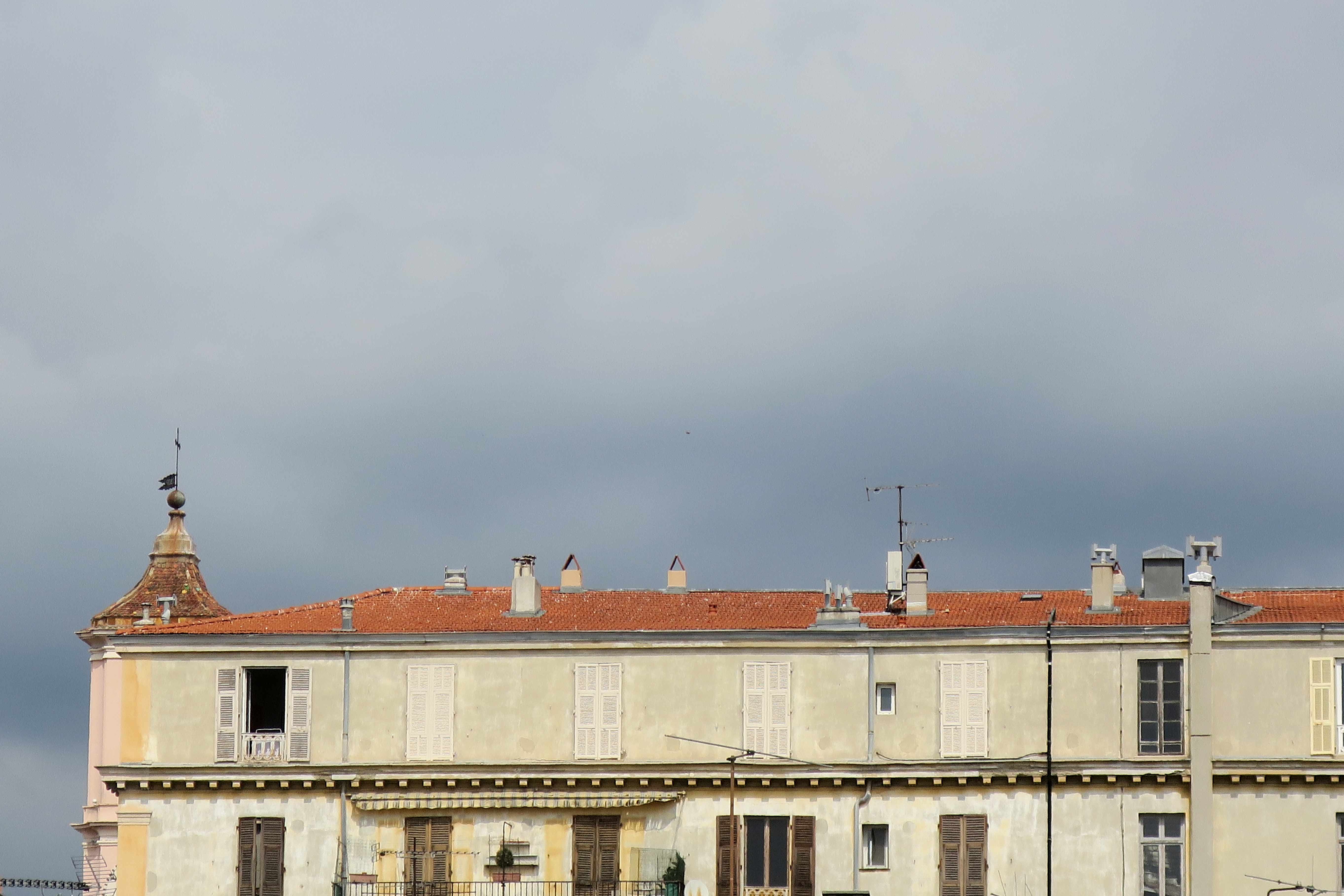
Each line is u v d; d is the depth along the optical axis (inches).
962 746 2869.1
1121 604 2999.5
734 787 2874.0
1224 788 2819.9
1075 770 2837.1
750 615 3041.3
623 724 2918.3
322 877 2906.0
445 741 2930.6
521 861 2893.7
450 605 3127.5
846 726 2891.2
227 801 2930.6
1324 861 2790.4
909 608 3006.9
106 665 3934.5
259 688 2989.7
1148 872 2817.4
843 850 2866.6
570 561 3191.4
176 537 4288.9
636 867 2881.4
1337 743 2805.1
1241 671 2837.1
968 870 2844.5
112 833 3823.8
